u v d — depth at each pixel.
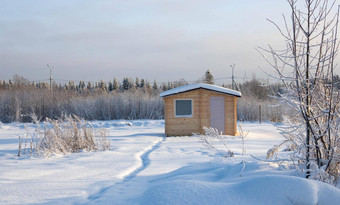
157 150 10.84
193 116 18.48
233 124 18.23
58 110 32.22
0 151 10.75
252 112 30.84
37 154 9.59
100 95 34.19
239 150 10.21
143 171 6.64
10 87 35.94
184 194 3.48
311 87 4.46
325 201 3.23
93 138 12.02
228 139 14.95
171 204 3.32
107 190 4.82
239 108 31.36
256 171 4.81
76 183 5.43
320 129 4.35
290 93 4.46
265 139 15.05
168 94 18.22
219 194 3.42
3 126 24.48
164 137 17.30
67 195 4.61
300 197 3.22
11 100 31.56
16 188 5.06
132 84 93.44
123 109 32.44
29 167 7.30
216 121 18.41
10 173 6.48
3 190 4.94
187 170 6.05
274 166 5.06
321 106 4.62
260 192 3.34
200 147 11.61
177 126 18.33
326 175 4.09
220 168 5.78
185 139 15.92
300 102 4.34
